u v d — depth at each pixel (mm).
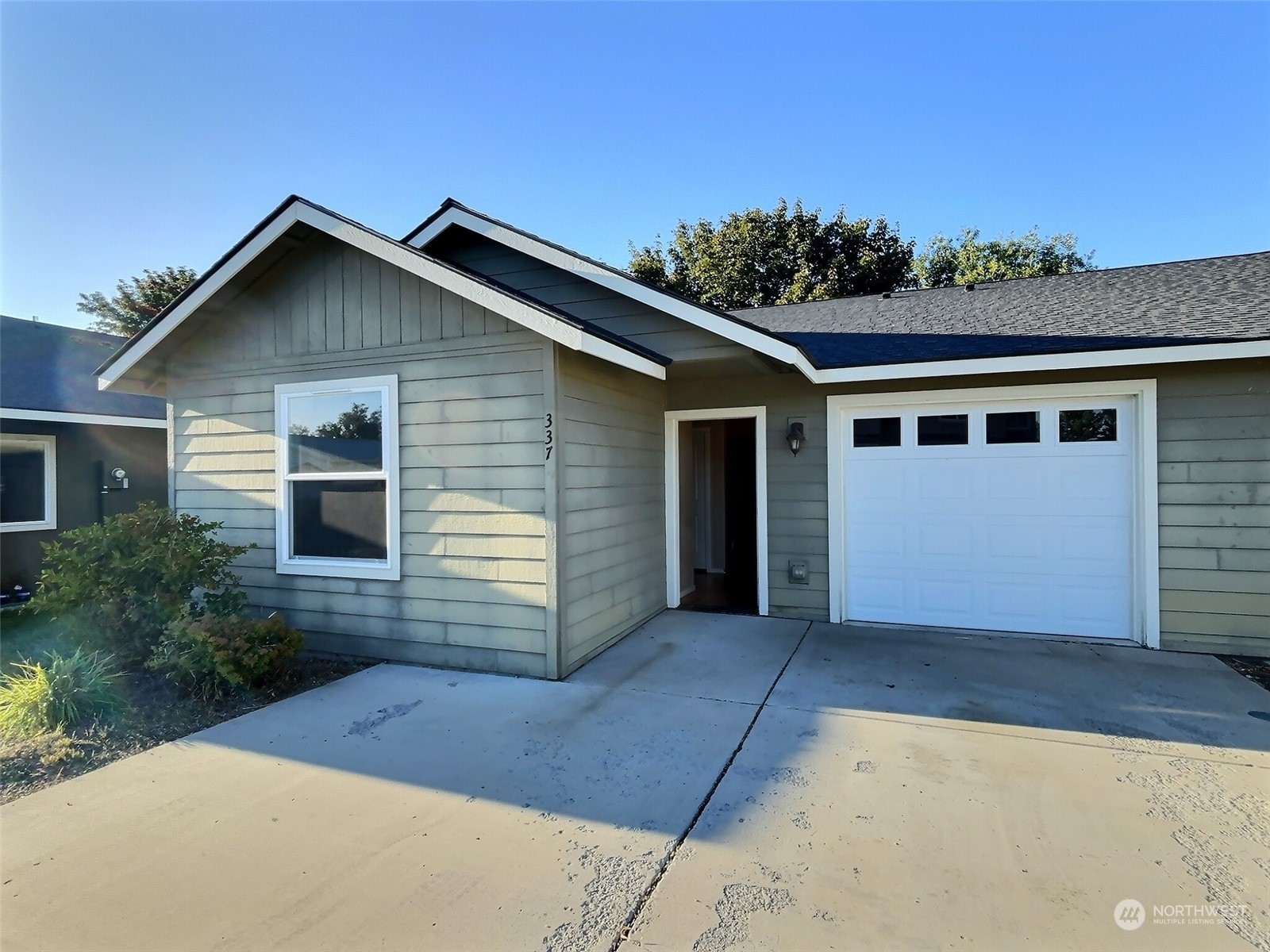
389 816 3027
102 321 26391
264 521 6043
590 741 3861
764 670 5230
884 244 24641
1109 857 2617
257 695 4695
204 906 2385
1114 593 6098
